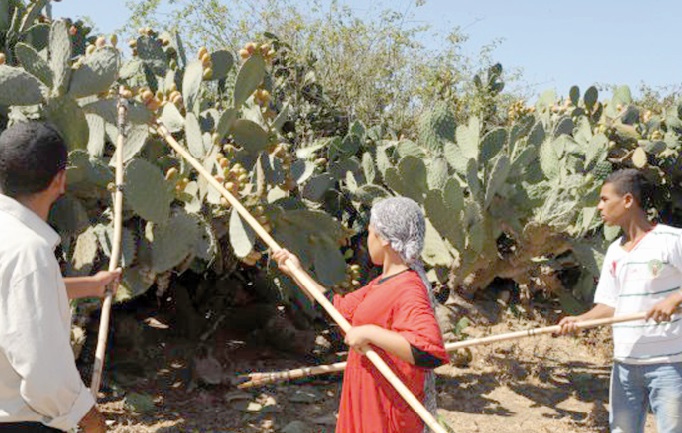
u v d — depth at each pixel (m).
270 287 5.35
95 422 2.14
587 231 5.98
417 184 5.37
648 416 4.63
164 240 4.11
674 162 7.38
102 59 3.94
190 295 5.44
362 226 6.09
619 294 3.44
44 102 3.96
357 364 2.61
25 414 1.99
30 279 1.91
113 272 2.80
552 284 6.11
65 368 1.95
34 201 2.10
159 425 4.02
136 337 4.85
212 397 4.44
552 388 5.07
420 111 11.50
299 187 5.36
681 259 3.27
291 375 3.09
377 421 2.54
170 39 5.72
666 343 3.26
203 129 4.83
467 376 5.15
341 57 11.31
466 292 5.75
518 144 6.78
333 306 2.76
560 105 8.74
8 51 4.77
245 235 4.17
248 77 4.36
